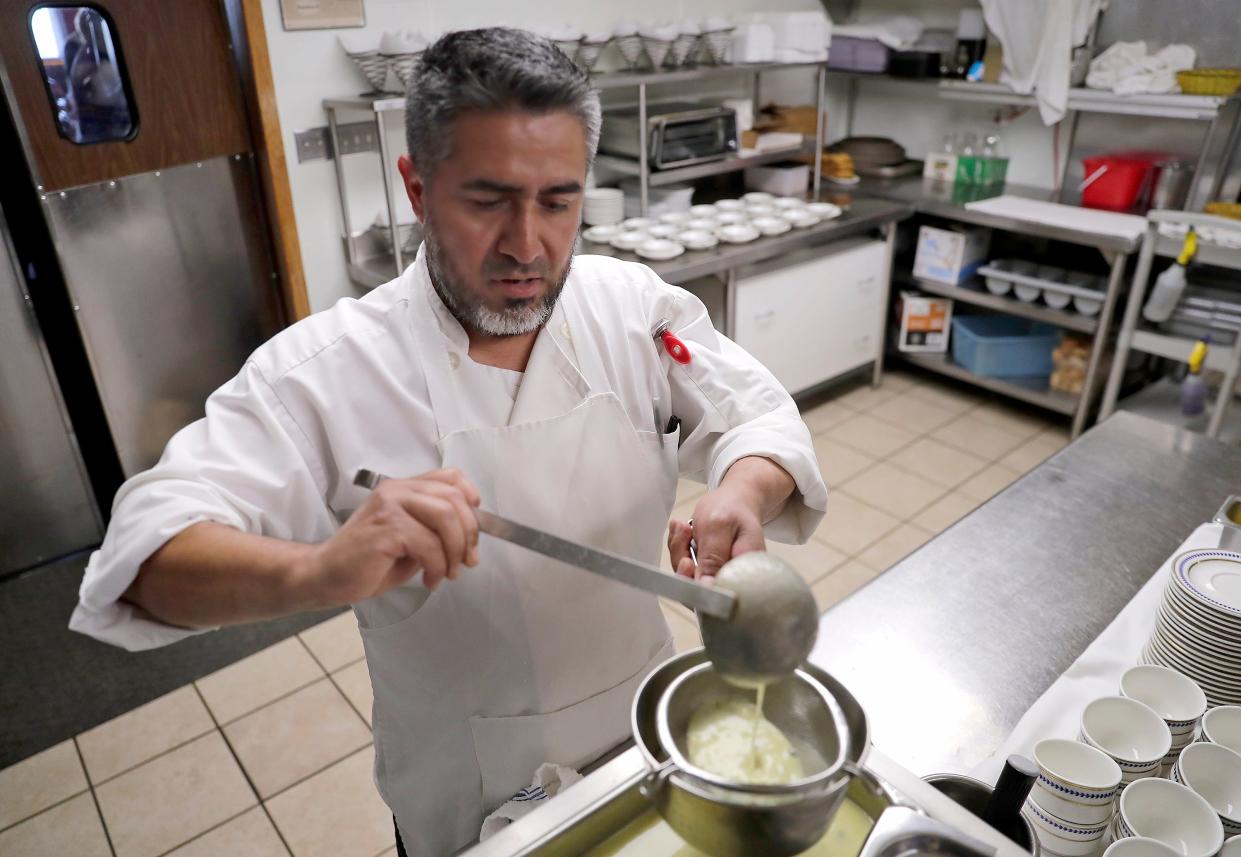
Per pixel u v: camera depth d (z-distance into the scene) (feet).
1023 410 12.69
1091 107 11.34
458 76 2.58
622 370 3.65
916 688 3.85
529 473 3.36
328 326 3.34
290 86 9.27
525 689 3.60
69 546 9.86
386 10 9.67
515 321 3.05
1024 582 4.54
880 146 14.29
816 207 11.77
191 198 9.22
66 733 7.37
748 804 2.06
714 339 4.04
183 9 8.61
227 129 9.29
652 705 2.52
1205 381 10.87
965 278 12.75
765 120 13.29
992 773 3.26
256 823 6.53
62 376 9.70
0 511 9.23
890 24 13.42
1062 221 11.08
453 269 2.93
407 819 3.95
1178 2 11.11
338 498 3.31
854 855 2.45
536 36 2.77
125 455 9.58
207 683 7.86
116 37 8.25
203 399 10.05
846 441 11.89
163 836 6.45
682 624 8.34
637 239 10.40
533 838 2.35
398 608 3.39
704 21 11.38
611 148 11.45
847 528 9.95
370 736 7.25
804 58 12.09
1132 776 3.14
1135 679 3.53
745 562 2.33
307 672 7.95
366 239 10.28
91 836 6.46
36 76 7.91
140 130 8.66
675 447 3.91
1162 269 11.65
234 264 9.80
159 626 2.92
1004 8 11.72
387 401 3.24
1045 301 11.83
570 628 3.57
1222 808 3.05
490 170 2.64
